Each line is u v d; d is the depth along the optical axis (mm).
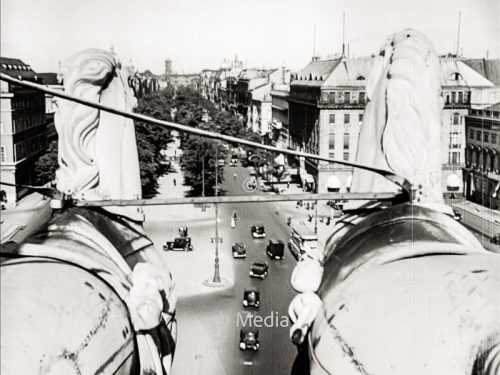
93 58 9477
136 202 9094
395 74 9570
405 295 7590
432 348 7016
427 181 9492
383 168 9680
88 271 8000
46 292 7230
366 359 7430
